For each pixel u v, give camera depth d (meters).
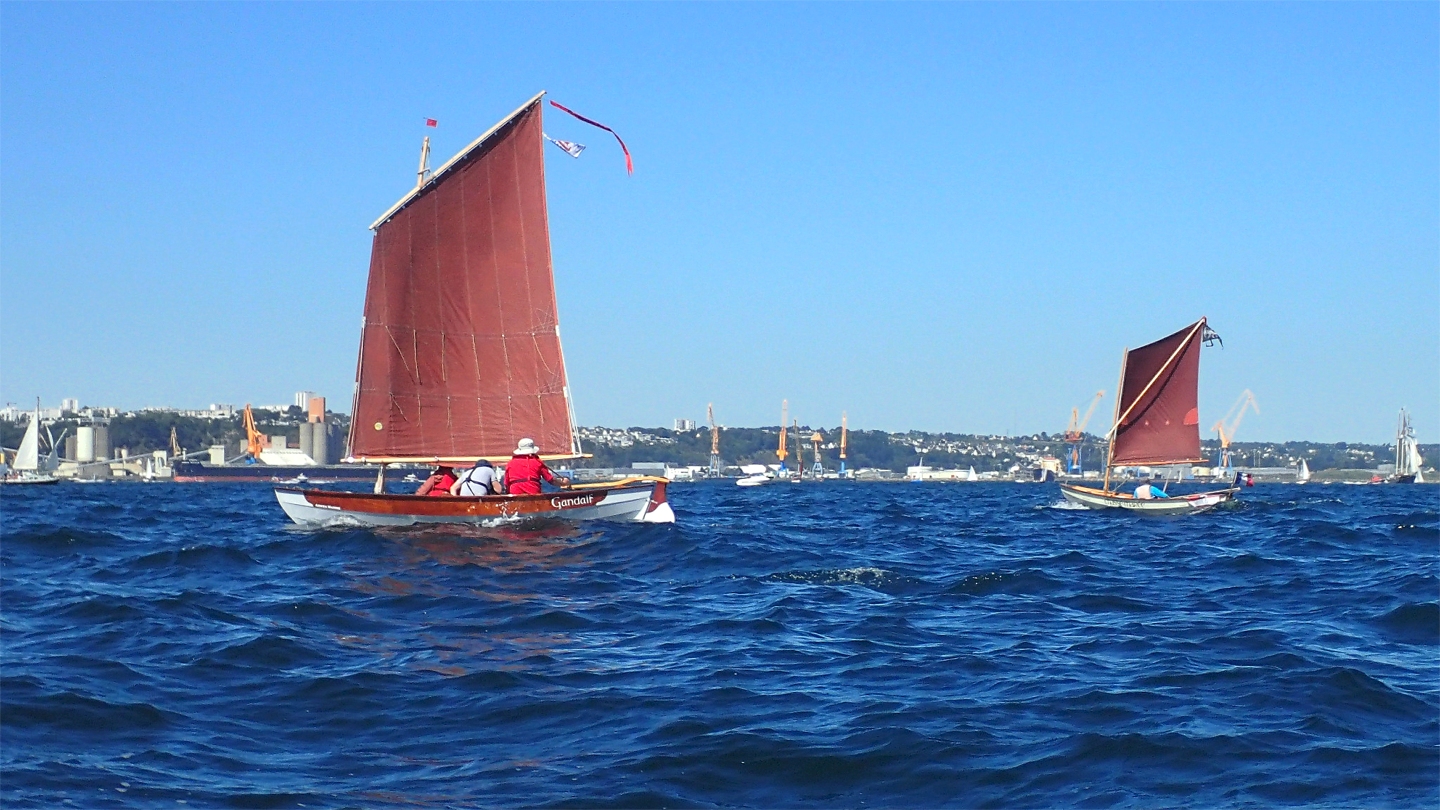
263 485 193.75
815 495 125.19
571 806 10.91
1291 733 13.09
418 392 38.09
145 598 22.28
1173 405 59.34
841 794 11.35
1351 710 14.05
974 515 62.03
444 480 37.22
